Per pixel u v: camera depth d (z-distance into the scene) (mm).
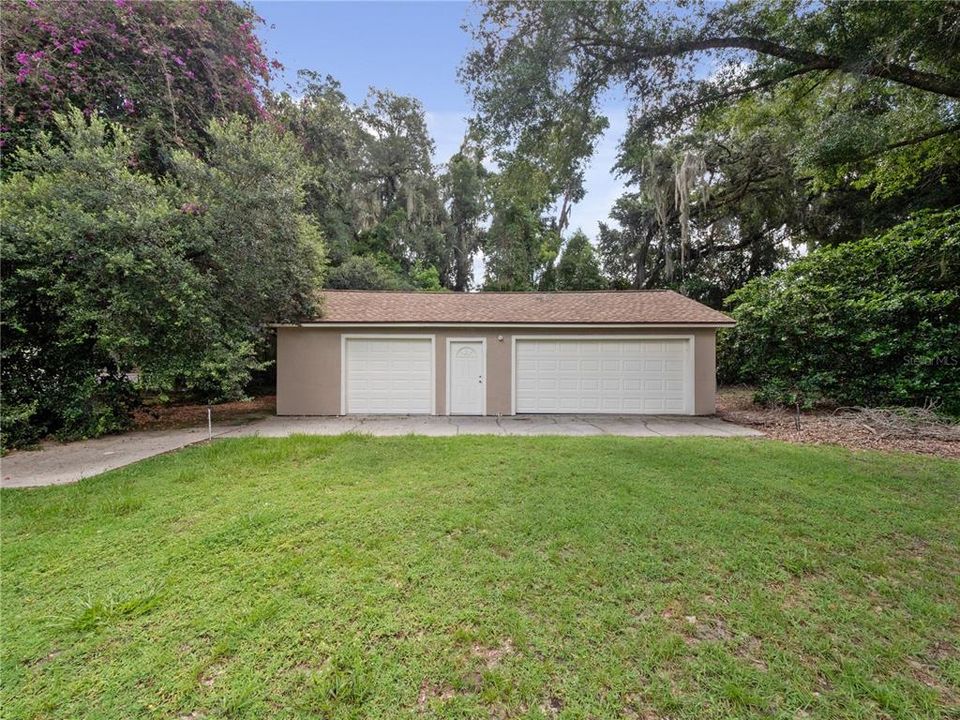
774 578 2666
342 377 9734
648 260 19578
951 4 5395
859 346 8531
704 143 14648
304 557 2914
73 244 5902
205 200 7086
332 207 15766
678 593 2518
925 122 8898
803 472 4711
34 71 7266
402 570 2764
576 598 2475
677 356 9641
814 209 14836
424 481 4477
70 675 1942
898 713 1716
